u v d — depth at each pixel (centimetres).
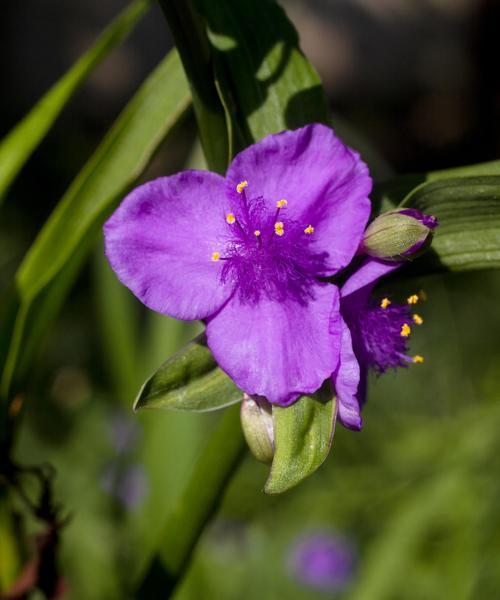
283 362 21
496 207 22
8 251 72
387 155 94
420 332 61
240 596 43
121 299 33
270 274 21
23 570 25
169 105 25
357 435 55
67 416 55
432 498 43
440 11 94
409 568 43
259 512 52
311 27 91
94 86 87
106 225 21
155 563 25
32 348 25
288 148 21
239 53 23
